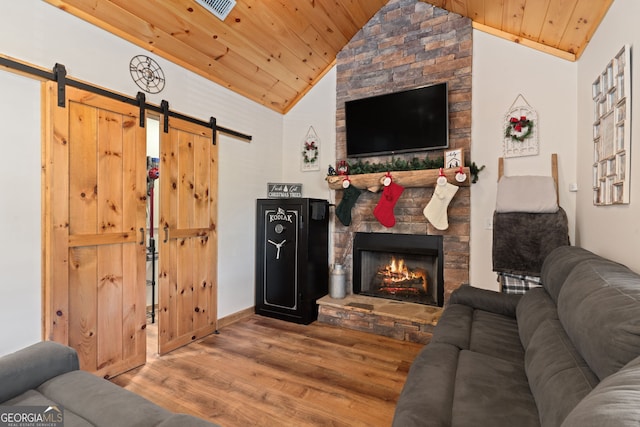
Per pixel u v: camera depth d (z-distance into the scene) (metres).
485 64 2.96
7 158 1.78
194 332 2.87
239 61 3.11
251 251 3.60
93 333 2.13
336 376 2.24
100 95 2.16
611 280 1.19
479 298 2.27
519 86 2.83
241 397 1.99
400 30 3.33
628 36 1.68
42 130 1.92
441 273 3.15
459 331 1.82
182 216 2.76
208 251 3.02
